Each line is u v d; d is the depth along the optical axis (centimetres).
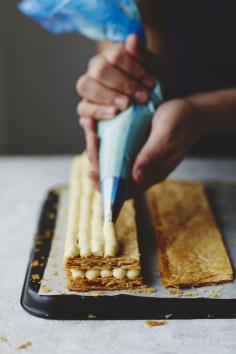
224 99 83
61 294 68
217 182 102
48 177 109
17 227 90
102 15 83
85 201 84
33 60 171
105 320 67
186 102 80
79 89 83
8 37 167
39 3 86
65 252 69
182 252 77
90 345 63
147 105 81
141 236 82
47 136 180
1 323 67
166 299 68
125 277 69
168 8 107
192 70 111
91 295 68
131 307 67
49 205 93
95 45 169
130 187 76
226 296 68
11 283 75
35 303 68
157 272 73
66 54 170
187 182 98
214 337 64
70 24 88
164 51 110
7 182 107
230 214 90
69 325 66
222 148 119
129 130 77
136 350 62
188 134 79
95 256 68
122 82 80
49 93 175
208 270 73
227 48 108
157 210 88
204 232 82
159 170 79
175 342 63
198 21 107
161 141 76
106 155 76
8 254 82
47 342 63
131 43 81
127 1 82
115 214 74
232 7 105
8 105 175
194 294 69
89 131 81
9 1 164
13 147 181
